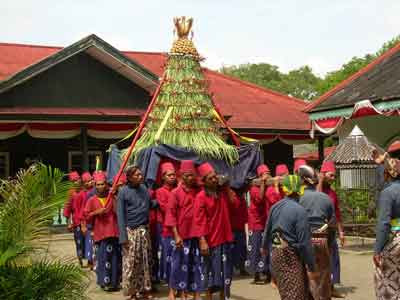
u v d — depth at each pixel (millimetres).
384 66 18109
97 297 10242
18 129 20672
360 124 17688
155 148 10758
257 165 11492
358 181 19000
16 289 6609
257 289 10641
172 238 9898
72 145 23531
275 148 25984
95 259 11211
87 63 21922
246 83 29172
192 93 11383
